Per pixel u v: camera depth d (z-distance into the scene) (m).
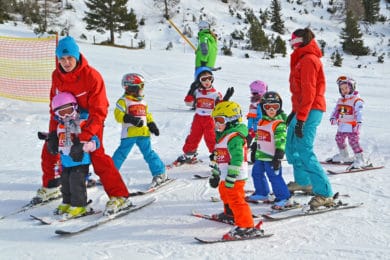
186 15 38.62
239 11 41.88
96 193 5.56
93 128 4.52
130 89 5.58
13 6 33.78
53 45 15.11
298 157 4.96
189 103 6.82
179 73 17.56
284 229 4.32
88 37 31.94
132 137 5.67
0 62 13.30
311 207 4.71
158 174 5.80
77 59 4.53
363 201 5.09
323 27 40.53
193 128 6.67
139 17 37.94
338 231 4.24
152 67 18.64
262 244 3.98
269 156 4.95
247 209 4.11
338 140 6.89
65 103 4.49
